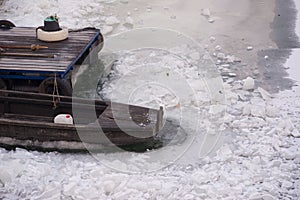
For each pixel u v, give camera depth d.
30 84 7.29
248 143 6.43
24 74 7.06
